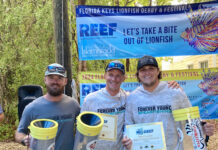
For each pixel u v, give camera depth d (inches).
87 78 147.1
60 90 79.4
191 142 66.2
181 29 142.1
